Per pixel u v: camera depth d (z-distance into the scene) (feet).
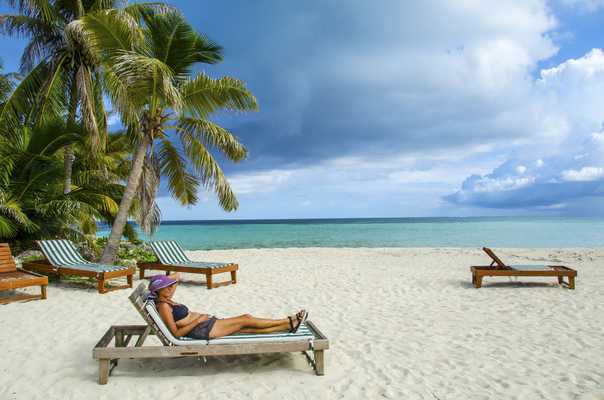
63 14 45.68
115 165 59.21
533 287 29.89
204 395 12.44
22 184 38.81
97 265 30.12
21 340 17.35
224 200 39.58
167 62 37.70
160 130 37.09
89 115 39.40
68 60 45.11
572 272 28.91
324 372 14.17
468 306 24.20
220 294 28.07
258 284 31.89
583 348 16.60
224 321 13.98
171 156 42.50
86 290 28.53
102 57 36.32
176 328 13.46
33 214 39.96
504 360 15.34
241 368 14.46
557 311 22.76
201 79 36.81
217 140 37.47
